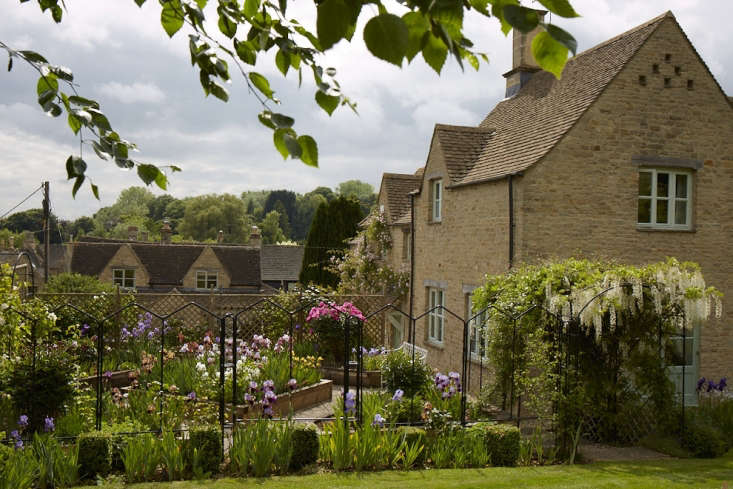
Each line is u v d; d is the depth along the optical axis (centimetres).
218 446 798
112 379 1275
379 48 155
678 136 1464
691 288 1020
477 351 1530
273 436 817
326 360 1583
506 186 1433
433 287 1870
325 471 805
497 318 1113
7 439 801
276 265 5022
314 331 1596
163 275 4053
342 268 2472
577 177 1402
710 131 1488
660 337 1045
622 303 1010
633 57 1433
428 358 1883
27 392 895
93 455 767
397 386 1164
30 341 1009
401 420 981
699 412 1162
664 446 1008
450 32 175
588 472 824
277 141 217
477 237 1577
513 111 1883
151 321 1695
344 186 10500
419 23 174
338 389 1446
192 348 1289
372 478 770
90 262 3966
